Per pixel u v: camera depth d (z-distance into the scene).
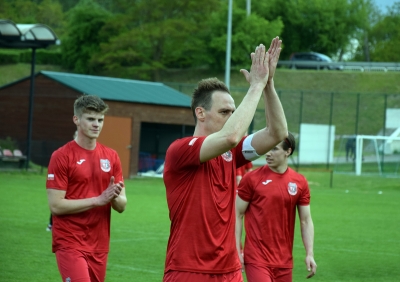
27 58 111.19
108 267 17.12
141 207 32.25
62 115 52.56
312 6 133.00
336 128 86.62
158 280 15.59
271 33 112.00
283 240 10.48
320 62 108.38
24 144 52.94
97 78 57.03
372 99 91.19
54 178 9.63
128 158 52.91
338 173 64.00
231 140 6.48
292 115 89.00
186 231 7.07
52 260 17.50
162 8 112.69
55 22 144.25
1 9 131.38
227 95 7.13
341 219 30.97
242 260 10.74
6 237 21.22
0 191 36.38
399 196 46.75
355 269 18.06
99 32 112.50
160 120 54.66
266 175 10.58
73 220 9.58
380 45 146.38
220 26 110.88
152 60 112.38
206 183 7.07
